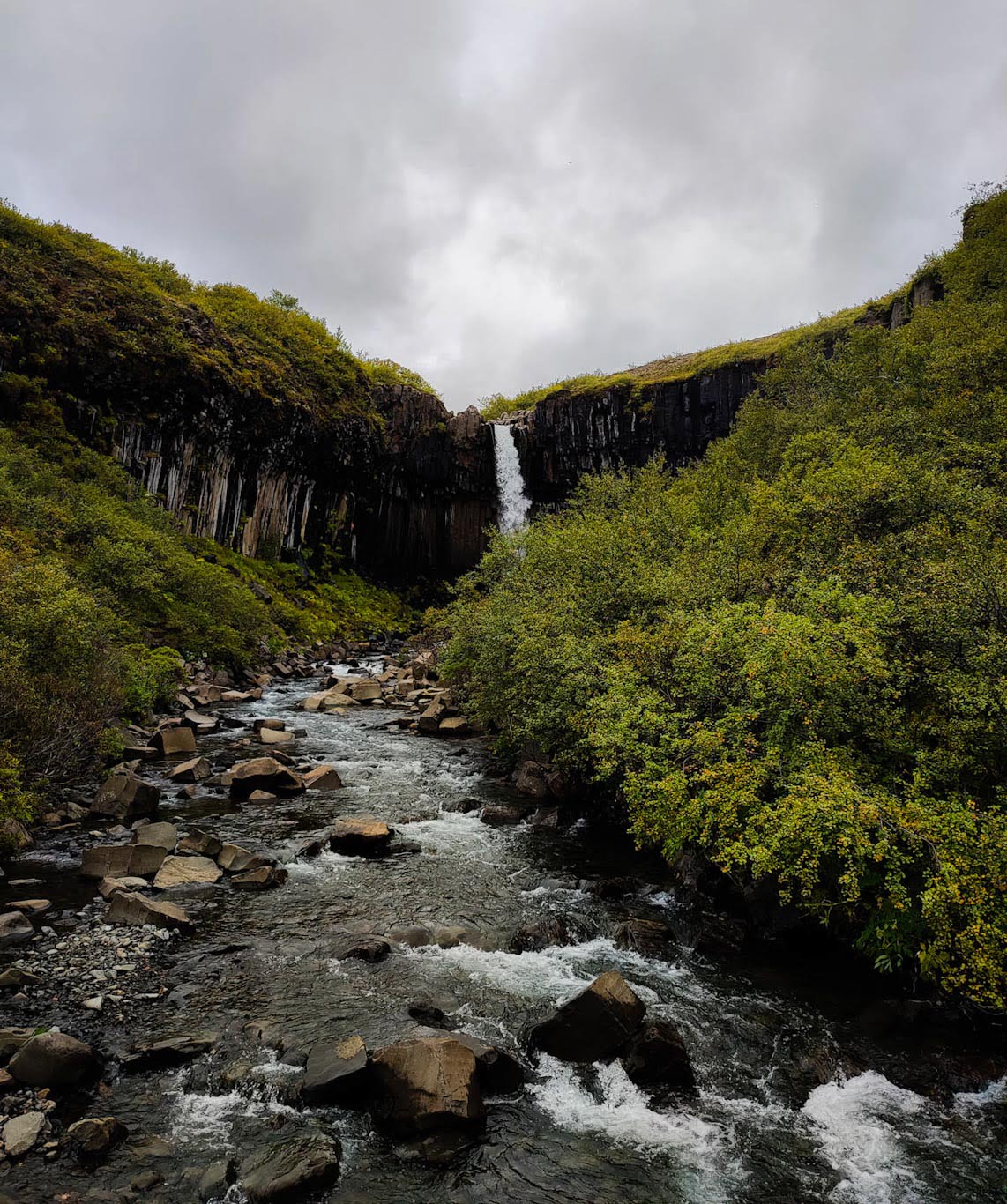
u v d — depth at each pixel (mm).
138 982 8250
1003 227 26234
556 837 14000
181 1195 5266
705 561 16828
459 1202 5410
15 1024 7230
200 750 20156
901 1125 6395
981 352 19109
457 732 24156
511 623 18547
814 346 35688
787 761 9414
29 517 28609
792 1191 5645
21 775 12922
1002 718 8406
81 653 16734
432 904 10867
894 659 9906
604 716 12578
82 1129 5777
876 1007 8164
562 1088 6805
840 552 13625
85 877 10992
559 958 9359
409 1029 7480
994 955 6863
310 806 15664
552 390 85125
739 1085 6934
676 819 9812
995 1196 5609
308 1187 5418
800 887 9695
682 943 9836
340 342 81812
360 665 43938
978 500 13906
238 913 10273
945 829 7527
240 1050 7066
